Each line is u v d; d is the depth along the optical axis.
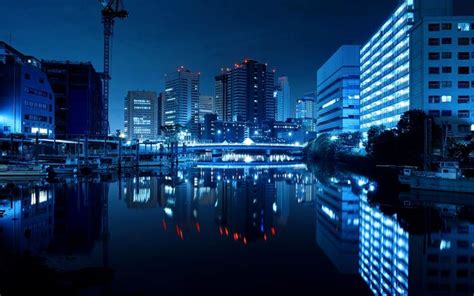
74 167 118.81
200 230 47.69
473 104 125.88
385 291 29.28
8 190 79.81
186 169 150.38
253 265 34.91
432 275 32.47
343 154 183.38
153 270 32.91
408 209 60.94
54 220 51.41
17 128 138.25
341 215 57.41
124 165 150.62
